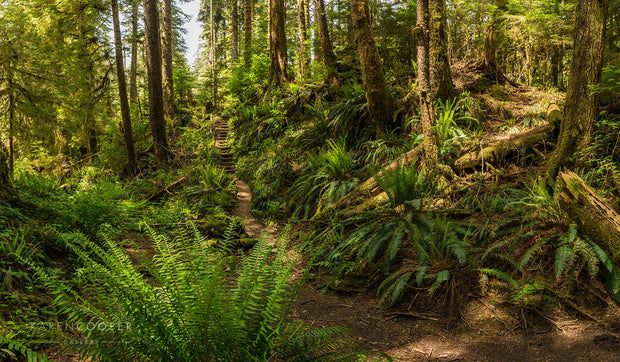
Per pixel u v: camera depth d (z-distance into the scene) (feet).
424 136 20.17
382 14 37.45
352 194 22.12
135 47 81.41
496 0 31.24
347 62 41.09
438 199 18.49
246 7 71.00
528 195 16.16
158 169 42.37
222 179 36.22
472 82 29.71
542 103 25.71
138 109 62.49
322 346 7.37
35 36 38.99
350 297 14.25
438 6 25.62
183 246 7.20
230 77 69.21
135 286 6.36
